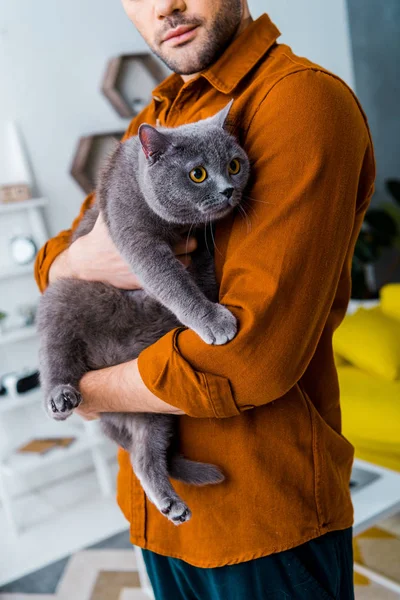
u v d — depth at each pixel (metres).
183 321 0.96
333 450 1.03
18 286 3.28
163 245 1.08
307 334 0.87
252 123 0.97
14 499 3.27
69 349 1.17
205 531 1.02
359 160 0.90
